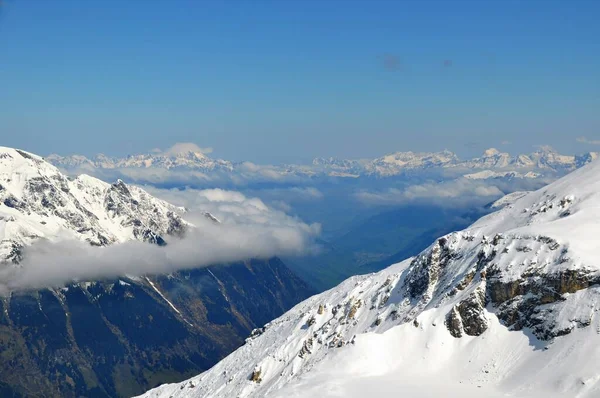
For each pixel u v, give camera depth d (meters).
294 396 160.12
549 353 155.75
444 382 161.50
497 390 152.62
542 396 142.88
